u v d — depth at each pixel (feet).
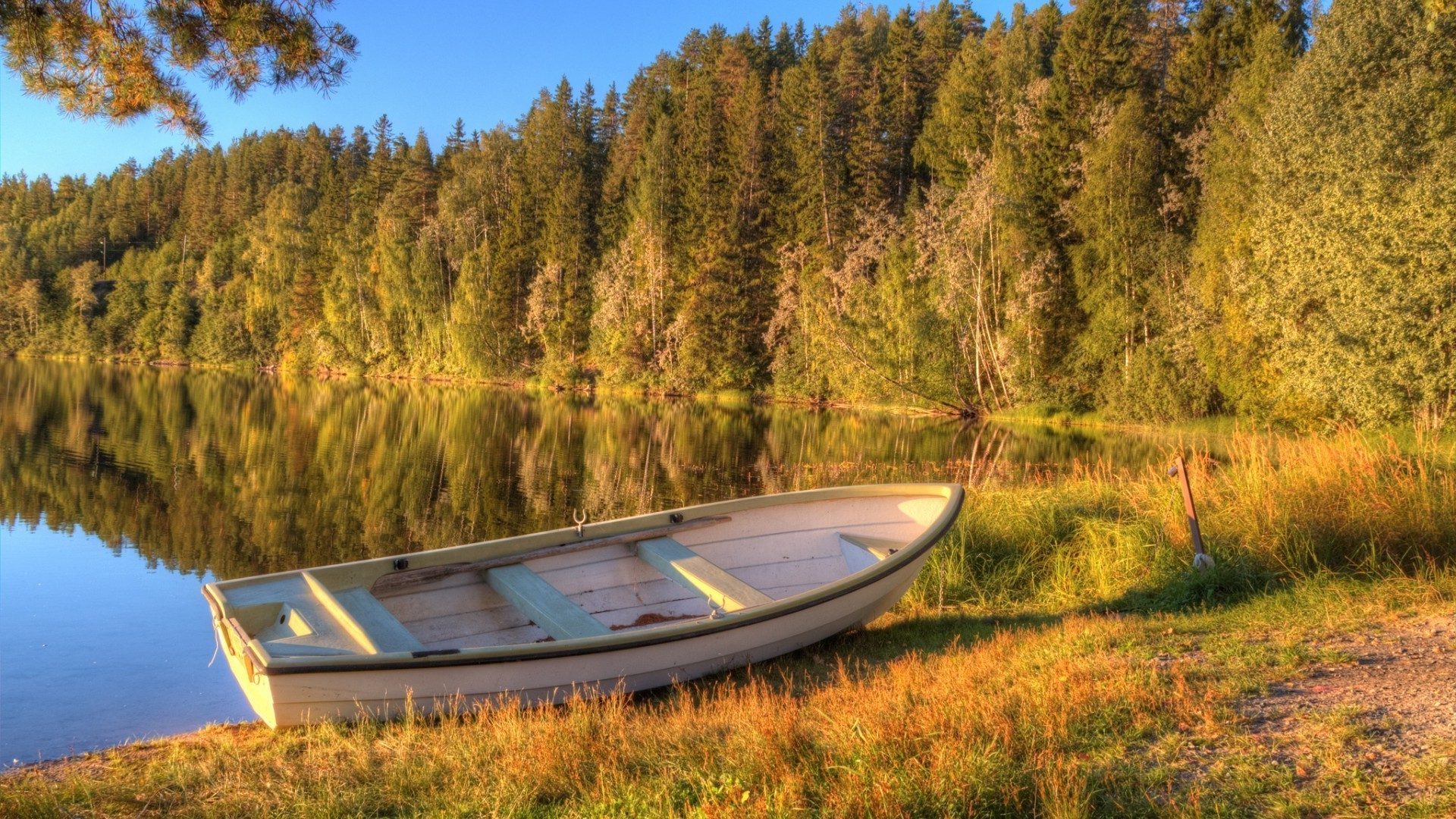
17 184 391.86
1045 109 122.72
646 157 182.29
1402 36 68.08
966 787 9.65
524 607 18.19
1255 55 92.68
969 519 29.99
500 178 211.00
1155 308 104.01
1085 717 12.24
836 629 21.08
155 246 335.67
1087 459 67.92
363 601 17.29
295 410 104.06
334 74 20.01
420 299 191.31
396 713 15.60
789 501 24.25
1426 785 9.59
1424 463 27.20
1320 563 22.44
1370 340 63.10
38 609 27.58
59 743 17.44
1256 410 86.33
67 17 18.12
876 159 156.87
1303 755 10.64
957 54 178.60
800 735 12.20
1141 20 173.27
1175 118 121.08
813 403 138.82
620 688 17.34
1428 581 20.31
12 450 62.64
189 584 30.78
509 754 13.05
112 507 44.39
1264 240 75.00
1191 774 10.32
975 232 116.98
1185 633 17.88
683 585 19.97
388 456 64.64
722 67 202.39
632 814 10.61
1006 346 114.32
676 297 164.14
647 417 108.06
